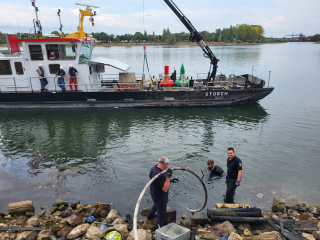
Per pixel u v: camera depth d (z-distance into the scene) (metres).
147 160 8.87
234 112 15.09
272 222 5.34
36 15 13.96
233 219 5.36
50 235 5.31
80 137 11.23
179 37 184.38
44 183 7.48
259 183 7.33
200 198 6.59
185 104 15.94
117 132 11.83
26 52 14.15
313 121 13.17
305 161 8.73
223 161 8.72
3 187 7.29
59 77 14.35
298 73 30.50
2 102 15.04
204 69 34.94
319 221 5.44
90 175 7.91
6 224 5.69
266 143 10.34
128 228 5.39
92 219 5.82
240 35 188.62
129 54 67.94
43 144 10.46
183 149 9.77
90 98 15.27
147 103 15.70
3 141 10.79
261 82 16.55
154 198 4.96
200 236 4.87
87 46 15.02
